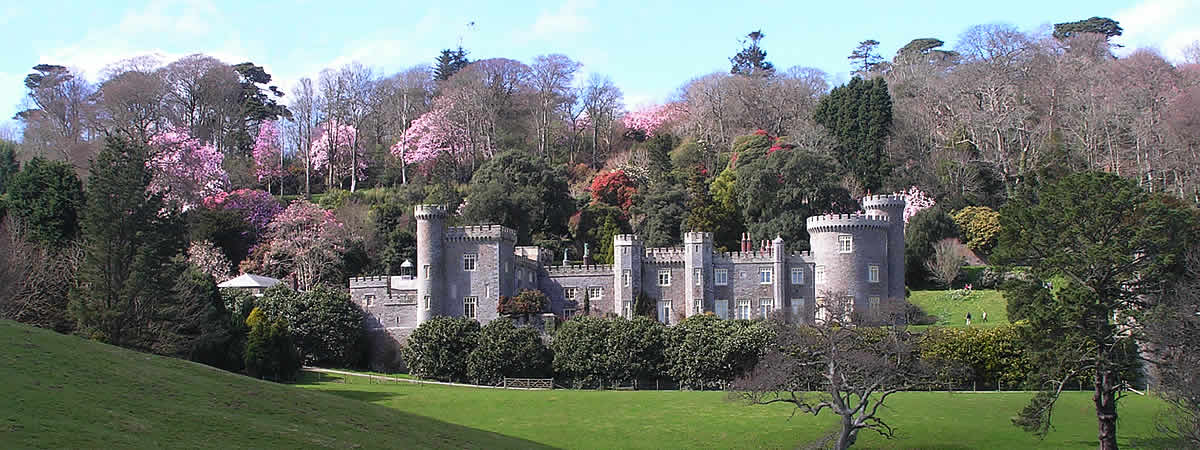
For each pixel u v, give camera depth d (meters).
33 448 44.41
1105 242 82.25
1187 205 102.38
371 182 189.12
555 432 86.81
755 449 82.50
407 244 147.75
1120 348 79.44
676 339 112.12
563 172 175.25
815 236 129.75
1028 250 85.38
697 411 95.19
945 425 89.31
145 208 101.62
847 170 168.00
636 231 155.25
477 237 127.75
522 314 125.62
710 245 130.25
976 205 160.12
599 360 111.25
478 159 185.75
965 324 124.62
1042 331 81.38
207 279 115.12
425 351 115.19
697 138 183.88
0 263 97.94
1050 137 172.00
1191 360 71.81
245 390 63.72
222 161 168.75
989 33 199.25
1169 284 81.12
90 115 174.88
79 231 124.50
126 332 97.94
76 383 56.03
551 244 149.75
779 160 148.75
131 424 51.31
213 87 188.38
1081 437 85.38
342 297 124.50
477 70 198.62
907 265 145.00
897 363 87.75
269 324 112.44
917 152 172.88
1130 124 163.38
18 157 179.62
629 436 86.00
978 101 183.62
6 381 53.16
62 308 105.31
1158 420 81.62
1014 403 97.62
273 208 156.88
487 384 112.81
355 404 68.56
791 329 93.06
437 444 61.62
